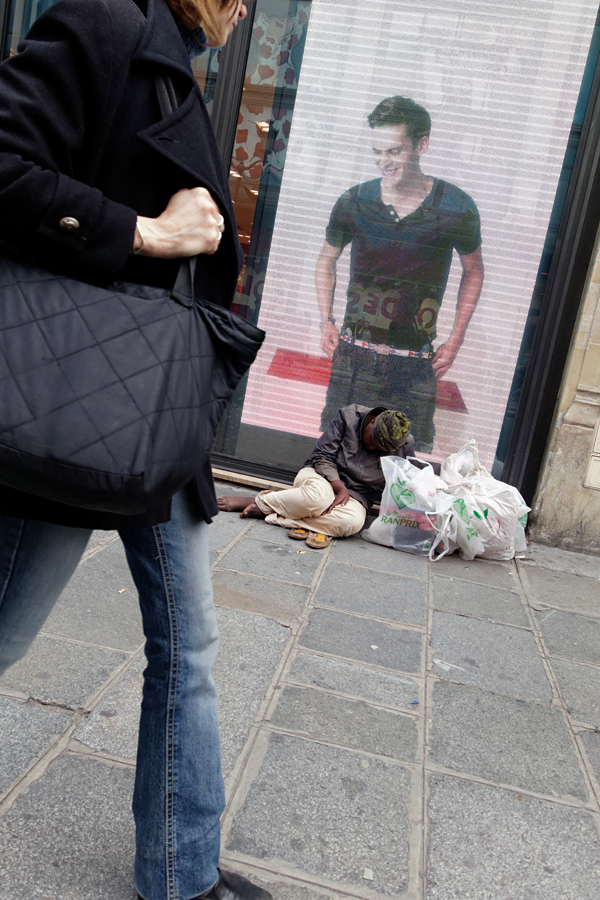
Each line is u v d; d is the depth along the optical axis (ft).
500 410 15.01
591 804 6.32
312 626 9.29
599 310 13.89
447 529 12.78
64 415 3.03
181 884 4.31
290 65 14.64
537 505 14.74
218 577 10.56
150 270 3.67
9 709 6.51
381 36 14.23
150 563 4.07
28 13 15.47
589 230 13.94
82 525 3.54
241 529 13.10
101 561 10.36
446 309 14.88
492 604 11.08
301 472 13.98
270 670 7.92
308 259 15.19
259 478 15.76
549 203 14.20
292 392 15.66
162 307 3.46
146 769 4.28
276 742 6.59
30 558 3.85
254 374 15.74
